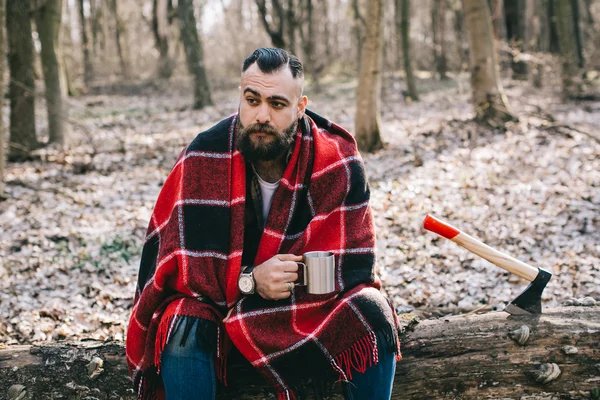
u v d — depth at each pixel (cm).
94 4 3353
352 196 269
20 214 682
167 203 268
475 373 277
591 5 2836
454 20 2814
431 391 278
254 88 242
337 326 244
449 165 790
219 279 254
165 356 238
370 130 958
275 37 1502
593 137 841
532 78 1823
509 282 452
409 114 1438
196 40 1873
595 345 276
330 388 260
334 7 3441
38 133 1359
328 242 263
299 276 254
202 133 268
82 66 3275
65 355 285
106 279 490
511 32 2003
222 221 256
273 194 267
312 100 1967
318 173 265
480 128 1022
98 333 397
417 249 525
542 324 282
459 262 495
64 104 1132
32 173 897
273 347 246
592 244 512
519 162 781
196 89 1878
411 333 284
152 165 941
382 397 241
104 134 1304
